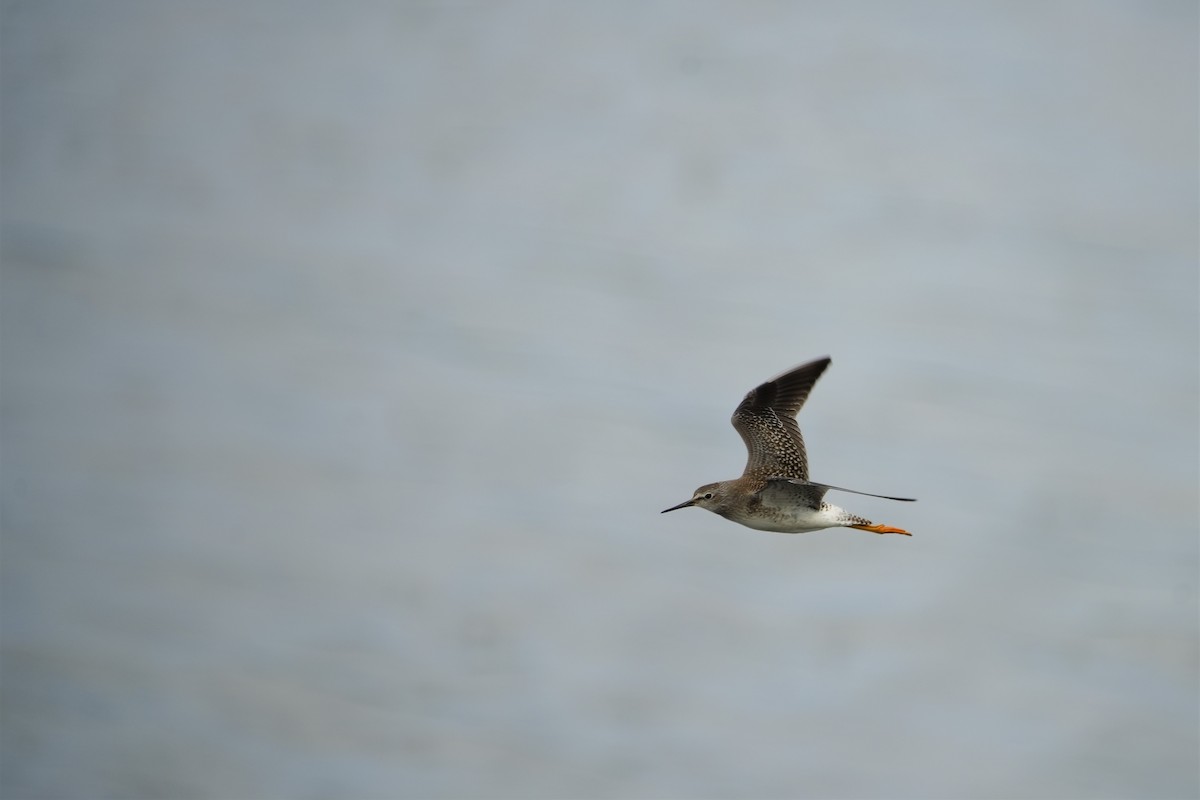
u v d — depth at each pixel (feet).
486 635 89.30
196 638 87.20
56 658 83.97
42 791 74.95
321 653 86.58
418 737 79.36
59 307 131.23
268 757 78.74
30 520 98.58
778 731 81.00
